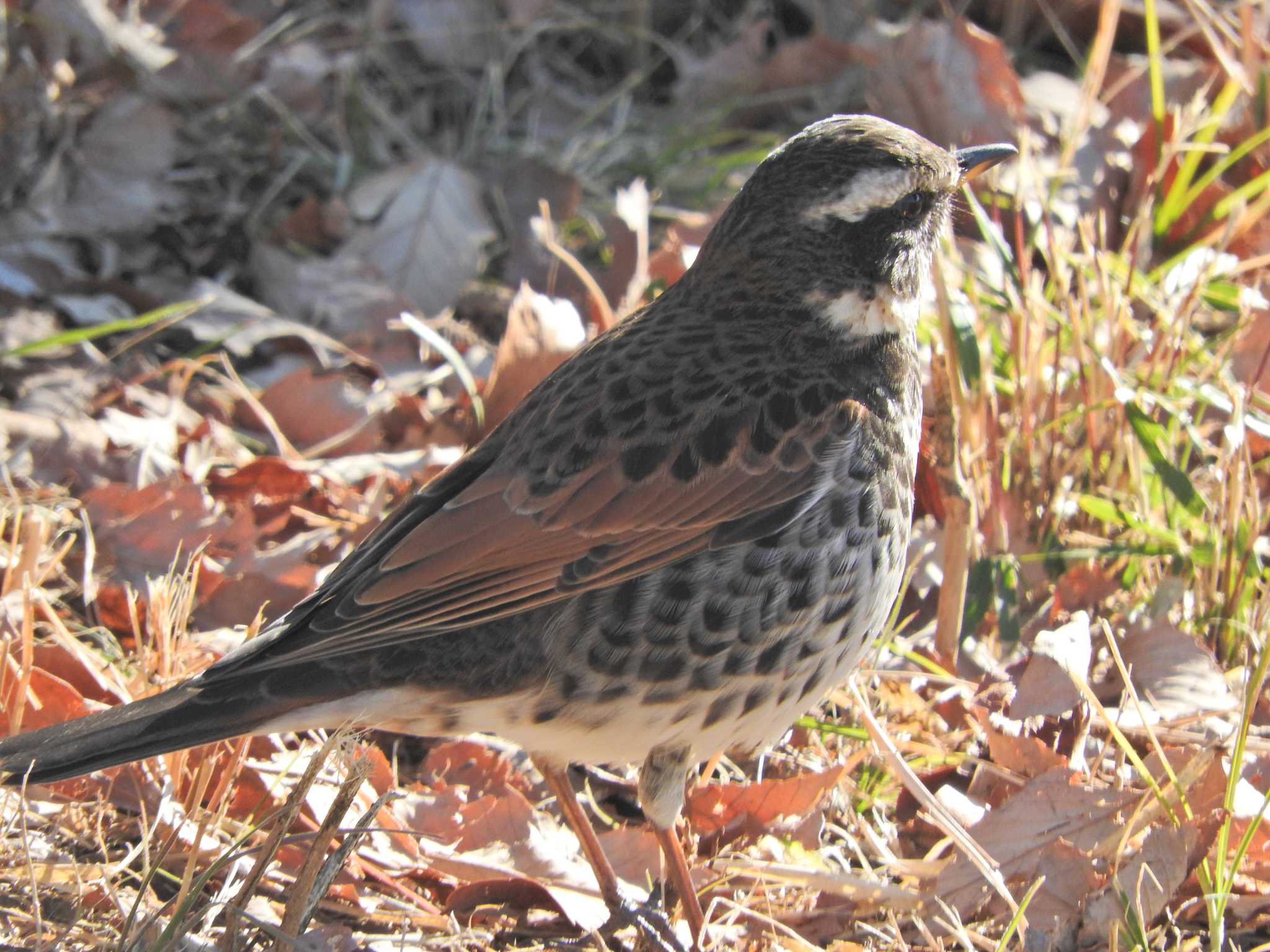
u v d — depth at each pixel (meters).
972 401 6.18
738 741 4.85
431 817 5.09
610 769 5.65
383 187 8.05
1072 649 5.43
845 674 4.89
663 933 4.79
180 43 8.54
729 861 5.05
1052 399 6.29
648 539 4.63
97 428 6.61
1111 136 8.14
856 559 4.78
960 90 8.12
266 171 8.25
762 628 4.64
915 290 5.04
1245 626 5.68
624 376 4.81
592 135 8.79
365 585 4.54
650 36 9.16
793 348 4.86
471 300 7.80
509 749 5.59
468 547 4.59
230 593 5.94
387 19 9.02
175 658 5.41
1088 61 8.61
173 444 6.70
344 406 6.94
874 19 8.92
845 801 5.27
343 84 8.66
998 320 7.08
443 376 7.26
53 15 8.15
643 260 7.38
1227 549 5.88
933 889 4.83
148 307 7.42
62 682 5.21
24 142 7.74
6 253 7.41
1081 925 4.59
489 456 4.82
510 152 8.63
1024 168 7.30
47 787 4.99
